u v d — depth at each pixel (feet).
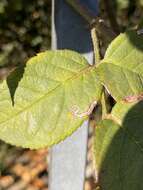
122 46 0.53
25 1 2.71
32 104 0.51
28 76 0.52
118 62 0.53
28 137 0.50
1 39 2.82
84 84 0.52
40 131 0.50
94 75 0.52
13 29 2.80
